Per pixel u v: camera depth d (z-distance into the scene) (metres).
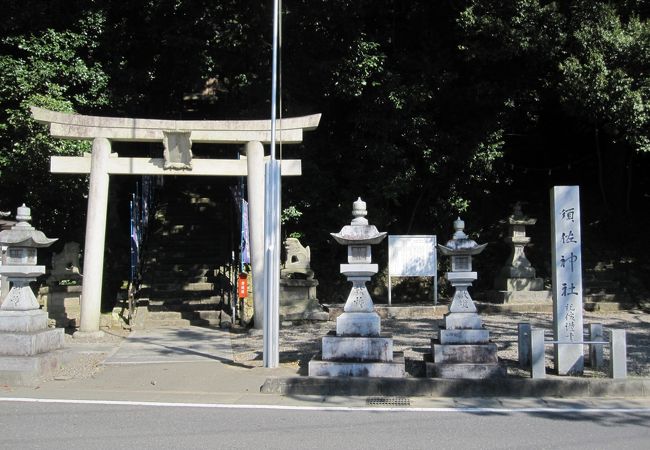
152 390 8.02
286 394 7.84
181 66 16.95
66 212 16.05
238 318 13.88
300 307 14.17
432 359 8.41
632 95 13.21
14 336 8.38
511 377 7.96
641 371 8.44
